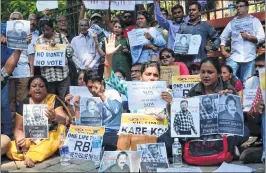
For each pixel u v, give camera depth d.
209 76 4.95
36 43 6.73
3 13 10.88
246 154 4.78
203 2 9.29
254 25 6.71
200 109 4.87
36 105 5.23
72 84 7.16
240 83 5.80
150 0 8.15
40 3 7.90
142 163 4.59
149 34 6.99
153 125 5.11
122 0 8.16
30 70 6.91
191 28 6.99
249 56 6.71
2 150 5.13
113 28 7.89
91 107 5.32
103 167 4.59
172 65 6.20
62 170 4.77
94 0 8.14
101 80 5.34
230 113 4.82
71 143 5.08
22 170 4.81
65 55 6.70
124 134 5.02
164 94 5.00
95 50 7.28
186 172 4.43
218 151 4.72
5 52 5.96
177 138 4.85
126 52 7.27
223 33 6.98
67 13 10.47
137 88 5.12
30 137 5.21
